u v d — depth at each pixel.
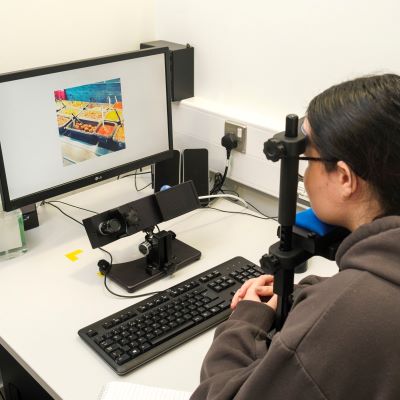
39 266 1.45
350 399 0.70
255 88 1.72
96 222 1.33
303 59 1.57
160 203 1.40
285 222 0.87
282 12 1.57
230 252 1.51
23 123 1.38
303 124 0.82
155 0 1.93
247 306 1.05
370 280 0.70
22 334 1.20
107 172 1.60
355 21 1.43
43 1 1.67
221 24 1.74
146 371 1.10
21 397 1.63
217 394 0.84
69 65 1.42
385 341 0.68
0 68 1.65
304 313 0.74
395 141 0.70
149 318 1.21
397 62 1.39
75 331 1.21
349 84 0.76
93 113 1.52
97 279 1.39
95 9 1.79
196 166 1.73
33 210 1.61
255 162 1.72
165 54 1.62
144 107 1.63
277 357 0.73
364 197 0.75
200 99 1.90
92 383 1.08
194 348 1.17
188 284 1.33
